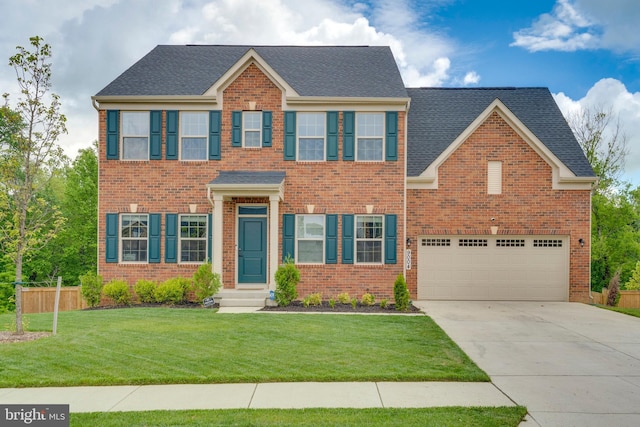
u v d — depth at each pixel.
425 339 9.59
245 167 15.84
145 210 15.73
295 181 15.77
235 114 15.84
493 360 8.28
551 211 16.53
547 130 18.06
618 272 17.88
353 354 8.30
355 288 15.60
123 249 15.78
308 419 5.36
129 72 16.95
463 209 16.61
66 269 33.16
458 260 16.62
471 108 18.91
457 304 15.52
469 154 16.67
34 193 10.44
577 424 5.35
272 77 15.72
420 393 6.40
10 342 9.12
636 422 5.42
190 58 18.25
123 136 15.91
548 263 16.55
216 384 6.77
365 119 15.98
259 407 5.80
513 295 16.55
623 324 11.93
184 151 15.95
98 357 7.99
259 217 15.69
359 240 15.80
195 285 14.28
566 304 15.76
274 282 14.62
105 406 5.85
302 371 7.26
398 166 15.72
